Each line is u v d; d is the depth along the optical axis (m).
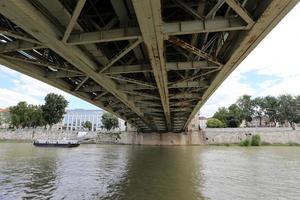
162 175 21.64
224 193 15.77
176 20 11.91
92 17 11.99
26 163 29.39
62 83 19.20
